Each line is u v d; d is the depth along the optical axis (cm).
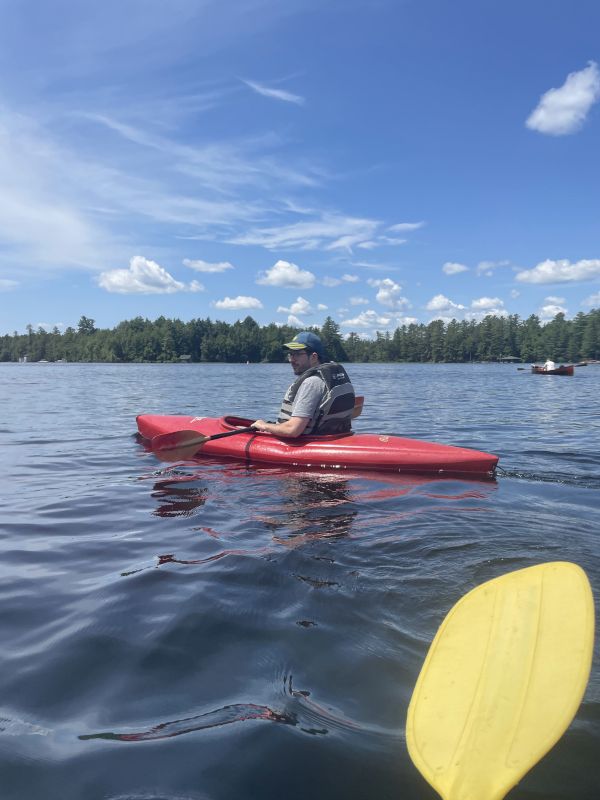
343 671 183
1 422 925
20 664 190
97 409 1174
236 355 10600
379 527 337
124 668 187
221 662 189
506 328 11475
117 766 142
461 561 277
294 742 150
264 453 554
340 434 557
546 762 143
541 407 1255
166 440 553
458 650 156
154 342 10500
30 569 278
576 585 166
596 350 9762
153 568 274
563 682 137
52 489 450
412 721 139
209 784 137
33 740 152
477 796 118
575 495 425
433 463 508
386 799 132
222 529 338
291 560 280
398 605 229
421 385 2372
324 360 580
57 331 12456
